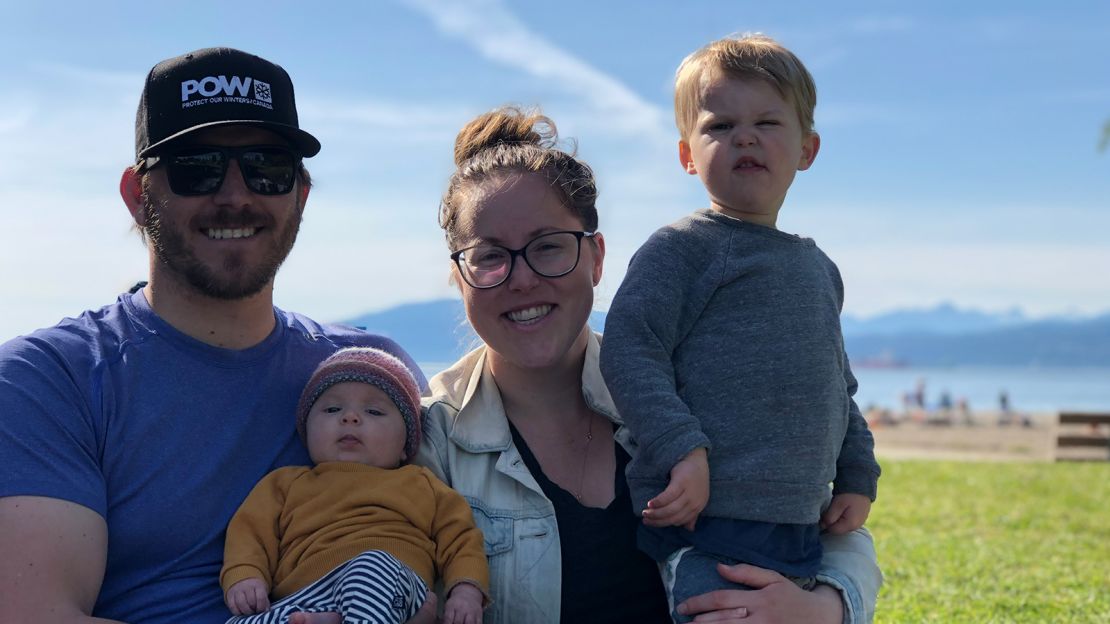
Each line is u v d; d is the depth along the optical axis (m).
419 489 1.16
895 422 14.54
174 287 1.16
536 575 1.15
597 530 1.18
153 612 1.07
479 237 1.18
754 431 1.13
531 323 1.18
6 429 1.02
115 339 1.13
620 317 1.16
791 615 1.08
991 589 2.51
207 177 1.13
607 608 1.17
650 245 1.20
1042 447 9.00
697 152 1.23
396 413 1.20
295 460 1.19
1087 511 4.03
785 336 1.15
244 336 1.19
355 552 1.10
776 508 1.13
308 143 1.19
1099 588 2.53
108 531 1.06
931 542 3.23
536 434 1.24
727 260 1.17
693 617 1.09
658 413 1.10
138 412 1.09
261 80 1.18
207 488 1.11
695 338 1.17
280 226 1.17
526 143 1.25
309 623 1.01
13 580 0.97
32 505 1.00
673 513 1.08
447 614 1.08
